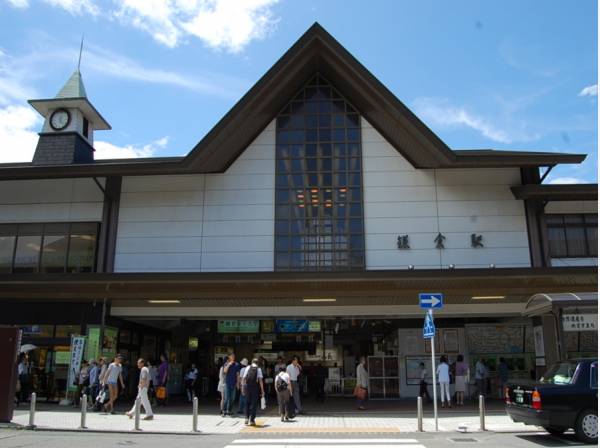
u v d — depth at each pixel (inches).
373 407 790.5
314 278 764.0
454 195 903.1
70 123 1021.2
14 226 936.3
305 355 1133.1
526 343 943.0
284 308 880.9
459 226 889.5
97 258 902.4
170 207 916.6
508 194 899.4
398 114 848.9
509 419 627.5
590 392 463.2
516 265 869.2
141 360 678.5
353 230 898.7
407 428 563.2
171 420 626.2
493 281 784.3
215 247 897.5
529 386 479.2
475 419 631.2
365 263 882.8
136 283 792.3
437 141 844.0
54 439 480.7
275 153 940.6
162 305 884.0
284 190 922.1
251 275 767.7
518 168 909.8
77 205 933.8
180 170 880.9
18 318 842.8
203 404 862.5
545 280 778.8
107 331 845.2
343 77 898.1
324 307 877.2
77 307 841.5
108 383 697.6
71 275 785.6
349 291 796.0
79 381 761.6
